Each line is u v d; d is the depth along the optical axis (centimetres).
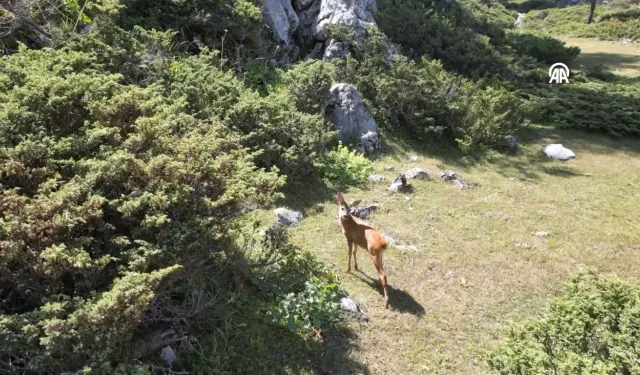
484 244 853
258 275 608
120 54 884
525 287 741
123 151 456
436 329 630
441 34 1880
